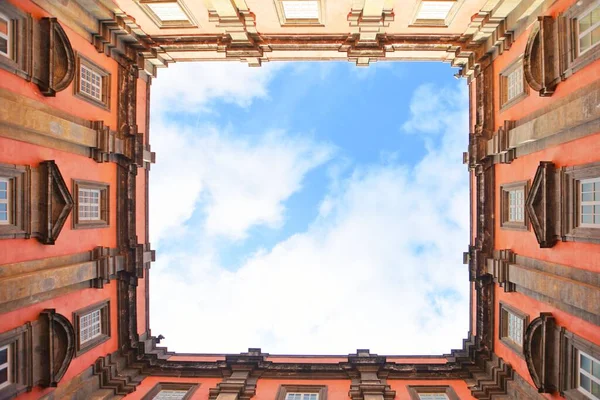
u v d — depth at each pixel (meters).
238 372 17.95
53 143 14.12
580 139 12.02
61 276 14.01
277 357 19.48
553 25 13.17
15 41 12.43
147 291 21.09
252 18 17.69
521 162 15.72
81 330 16.06
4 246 11.98
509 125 16.22
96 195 17.17
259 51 19.75
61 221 14.02
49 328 13.41
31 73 12.94
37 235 13.26
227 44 19.61
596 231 11.30
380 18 17.20
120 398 16.70
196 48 20.08
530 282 14.31
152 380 18.36
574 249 12.36
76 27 15.65
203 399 16.73
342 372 17.98
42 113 13.02
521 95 15.62
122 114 18.73
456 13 16.98
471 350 18.69
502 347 17.14
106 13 16.58
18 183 12.47
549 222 13.31
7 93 11.95
